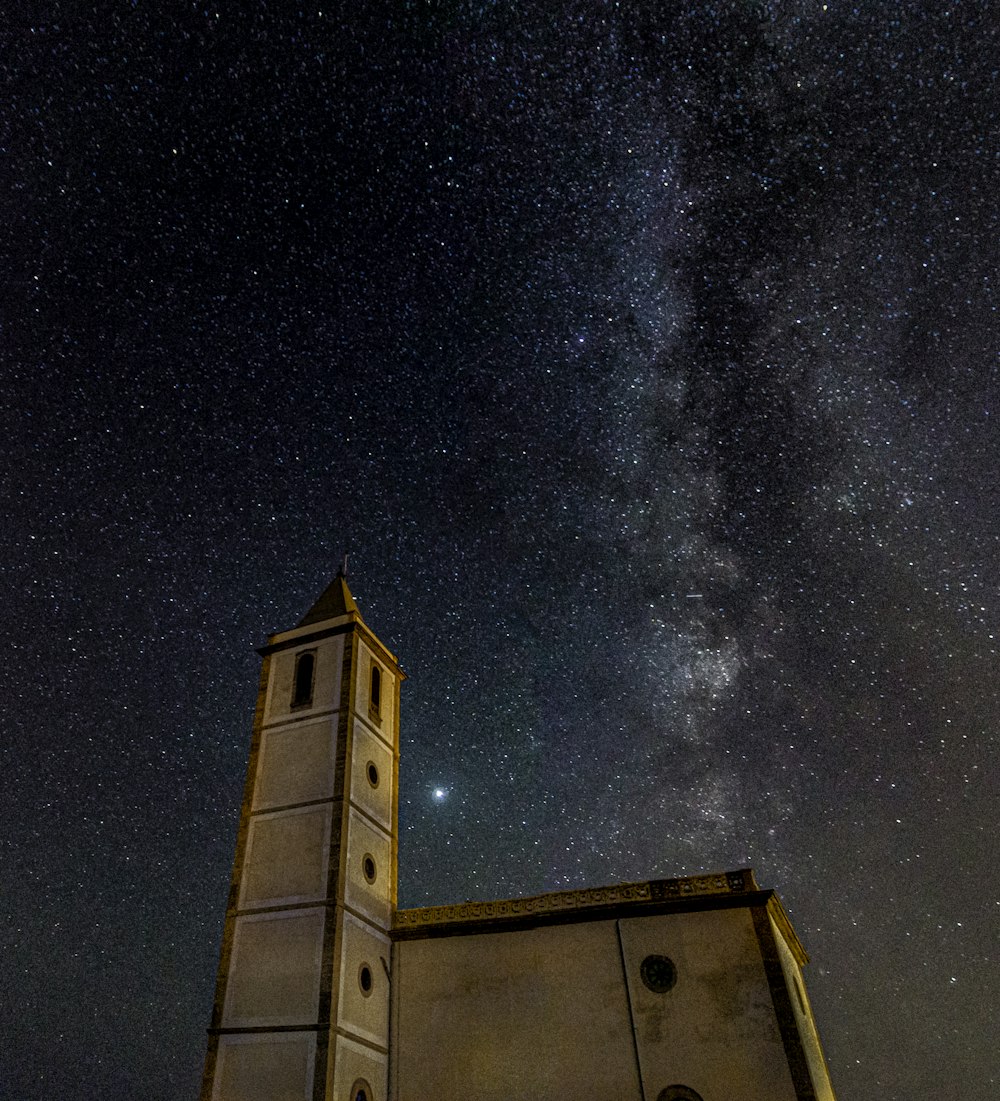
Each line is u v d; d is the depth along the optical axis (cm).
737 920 2217
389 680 3102
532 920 2395
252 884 2441
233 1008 2233
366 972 2344
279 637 3019
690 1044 2080
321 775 2575
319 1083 2020
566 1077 2134
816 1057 2312
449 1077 2236
